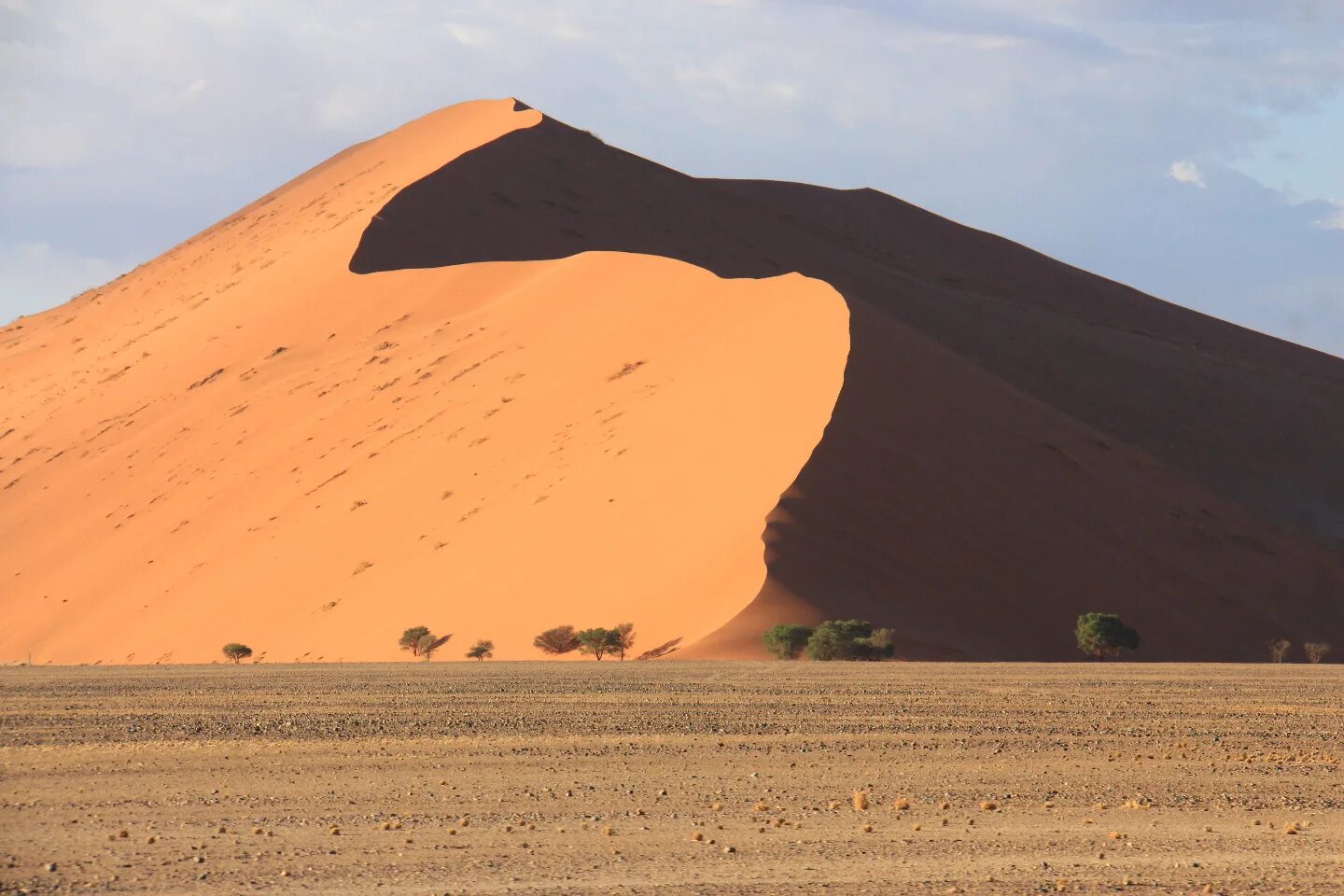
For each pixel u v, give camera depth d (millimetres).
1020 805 26375
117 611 118500
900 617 83500
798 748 33938
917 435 100188
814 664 68688
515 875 19938
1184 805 26578
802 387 102750
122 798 26500
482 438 121125
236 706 44438
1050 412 120500
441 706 44094
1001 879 19828
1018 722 40031
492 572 96875
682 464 100500
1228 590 105188
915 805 26203
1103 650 88312
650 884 19406
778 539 84875
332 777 29078
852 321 107875
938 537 92562
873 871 20359
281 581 110562
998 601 90438
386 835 22859
